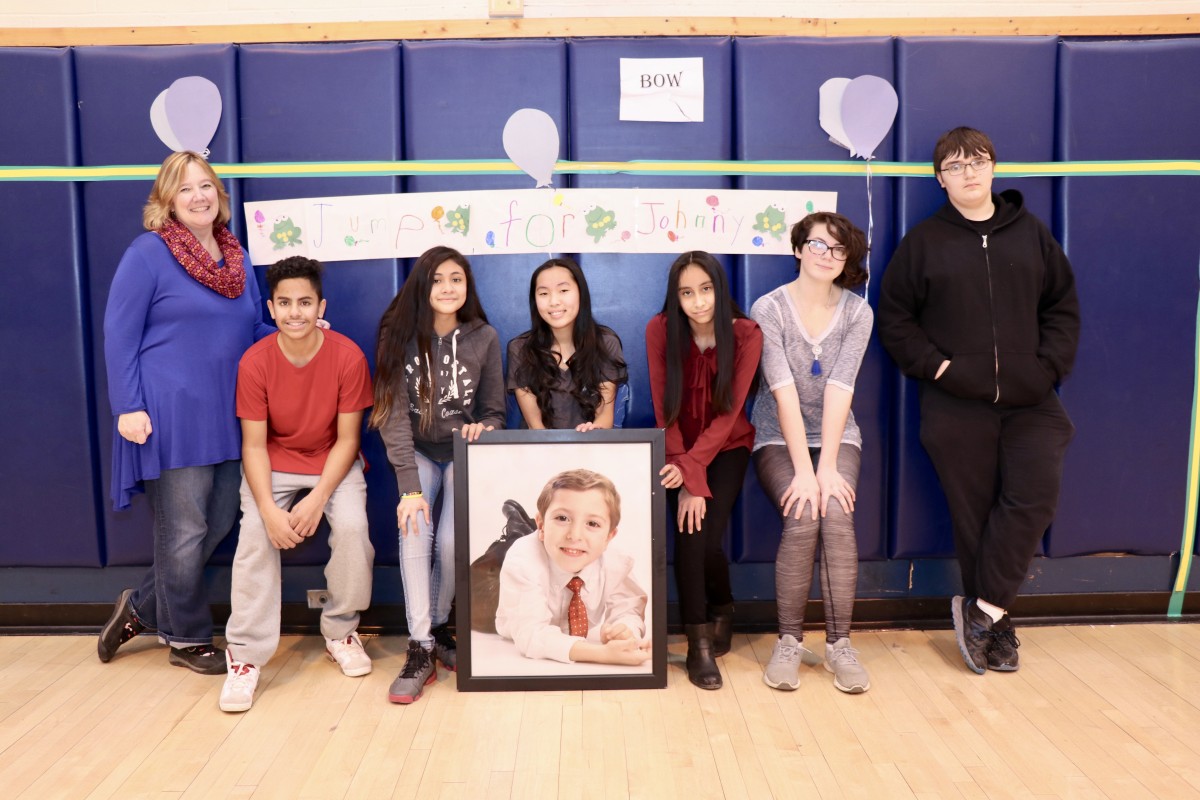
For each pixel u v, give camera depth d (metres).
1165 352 2.70
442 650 2.48
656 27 2.63
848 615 2.35
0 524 2.69
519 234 2.62
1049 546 2.75
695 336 2.43
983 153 2.42
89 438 2.66
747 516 2.70
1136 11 2.83
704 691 2.30
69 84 2.56
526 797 1.82
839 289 2.49
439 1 2.83
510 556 2.33
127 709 2.23
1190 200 2.66
